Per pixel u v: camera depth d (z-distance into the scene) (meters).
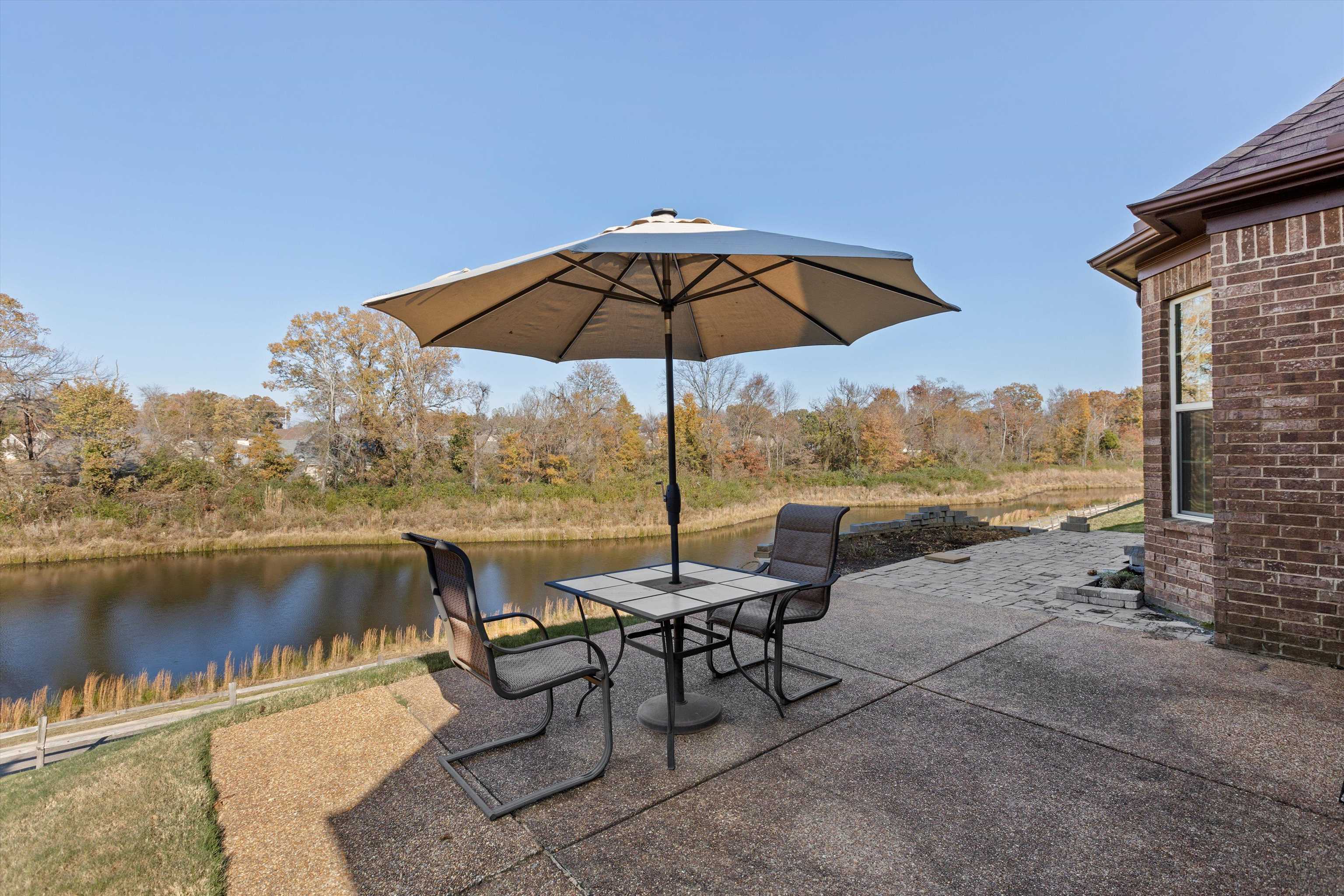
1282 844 1.89
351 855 1.93
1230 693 3.15
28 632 15.78
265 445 29.47
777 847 1.92
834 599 5.55
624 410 31.36
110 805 2.30
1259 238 3.66
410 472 30.23
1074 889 1.68
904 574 6.81
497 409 31.03
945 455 38.78
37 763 7.66
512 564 21.19
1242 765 2.40
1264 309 3.65
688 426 31.67
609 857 1.89
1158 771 2.37
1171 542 4.86
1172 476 4.95
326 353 29.98
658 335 4.23
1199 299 4.70
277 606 17.72
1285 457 3.61
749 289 3.54
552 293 3.42
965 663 3.73
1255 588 3.75
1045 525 14.70
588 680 2.41
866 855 1.87
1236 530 3.81
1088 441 43.66
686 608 2.48
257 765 2.59
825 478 34.06
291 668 12.88
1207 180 3.76
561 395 31.05
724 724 2.89
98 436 25.88
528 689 2.21
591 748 2.68
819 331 3.87
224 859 1.92
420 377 30.94
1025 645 4.08
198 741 2.83
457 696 3.35
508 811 2.15
